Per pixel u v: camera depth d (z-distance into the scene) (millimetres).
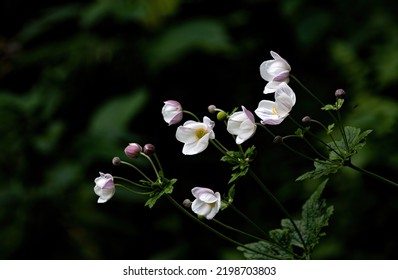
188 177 7223
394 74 6113
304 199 6551
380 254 5992
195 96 7398
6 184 5875
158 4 6863
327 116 6977
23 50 7957
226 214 7012
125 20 6996
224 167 7238
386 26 6809
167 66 7277
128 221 6500
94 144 6047
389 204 6004
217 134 7273
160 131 7262
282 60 3135
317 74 7367
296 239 3262
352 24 7074
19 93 7820
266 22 7578
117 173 6406
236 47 7129
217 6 7559
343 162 3035
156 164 7078
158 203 6832
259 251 3271
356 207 6051
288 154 7047
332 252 5980
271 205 6945
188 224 6902
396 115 5855
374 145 5863
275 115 2990
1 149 5941
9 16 8430
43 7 8367
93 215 6031
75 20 7852
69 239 5977
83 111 7230
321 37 7184
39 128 6125
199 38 6715
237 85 7434
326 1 7195
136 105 6324
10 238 5777
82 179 6016
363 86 6324
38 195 5793
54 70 7059
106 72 7195
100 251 6168
